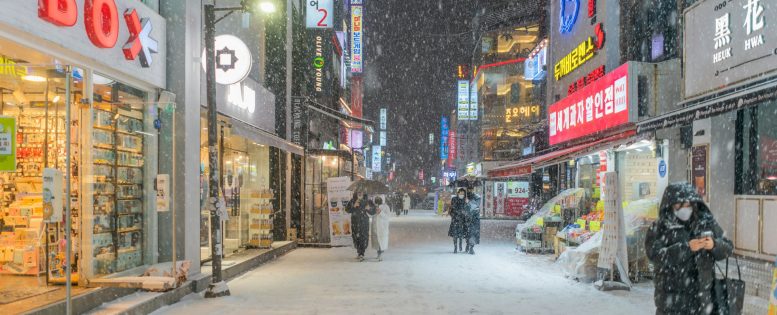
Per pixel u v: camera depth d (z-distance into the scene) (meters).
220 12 13.97
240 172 14.74
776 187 8.50
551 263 13.12
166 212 9.55
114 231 8.46
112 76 8.00
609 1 16.25
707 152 9.73
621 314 7.49
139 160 9.27
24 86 7.91
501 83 46.53
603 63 16.66
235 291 9.34
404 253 15.54
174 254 8.38
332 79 28.62
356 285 9.95
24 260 8.11
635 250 9.96
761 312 6.73
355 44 46.97
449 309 7.83
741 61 8.72
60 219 5.72
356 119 21.25
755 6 8.36
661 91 13.30
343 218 17.31
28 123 8.36
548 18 30.44
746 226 8.88
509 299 8.59
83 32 7.14
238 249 13.48
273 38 17.44
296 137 18.58
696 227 4.46
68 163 6.01
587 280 10.23
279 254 14.84
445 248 16.95
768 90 6.64
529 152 28.23
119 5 8.01
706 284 4.25
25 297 6.64
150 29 8.80
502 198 37.56
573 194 15.20
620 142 11.95
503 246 17.73
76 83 7.63
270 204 14.71
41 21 6.33
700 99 10.04
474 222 15.34
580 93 17.20
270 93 16.59
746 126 9.27
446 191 46.75
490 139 46.12
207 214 12.42
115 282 7.66
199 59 10.45
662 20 13.89
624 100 13.55
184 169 9.59
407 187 106.38
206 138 12.10
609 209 9.53
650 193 13.55
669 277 4.35
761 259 8.45
